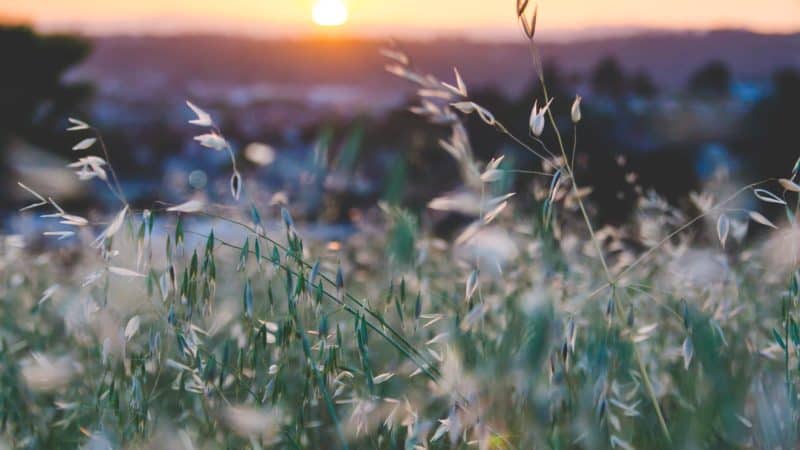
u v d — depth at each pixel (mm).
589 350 1297
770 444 1293
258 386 1344
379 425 1347
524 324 1357
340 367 1270
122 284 1348
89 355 1438
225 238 1549
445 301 1553
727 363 1438
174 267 1240
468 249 1200
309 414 1371
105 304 1252
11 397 1427
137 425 1255
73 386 1459
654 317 1566
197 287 1245
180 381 1311
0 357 1474
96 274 1254
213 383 1266
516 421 1300
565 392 1229
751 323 1579
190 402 1420
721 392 1382
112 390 1263
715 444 1365
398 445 1361
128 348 1354
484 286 1557
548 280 1343
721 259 1539
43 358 1419
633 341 1305
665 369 1489
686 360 1261
